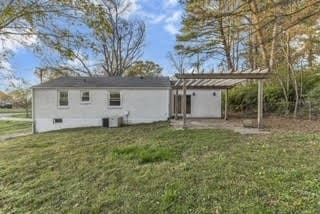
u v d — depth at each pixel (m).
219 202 5.00
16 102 42.84
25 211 5.66
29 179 7.32
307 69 18.09
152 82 20.08
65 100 19.02
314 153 7.27
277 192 5.05
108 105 19.11
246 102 21.62
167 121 18.34
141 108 19.20
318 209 4.38
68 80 20.31
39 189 6.58
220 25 16.66
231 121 17.12
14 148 11.62
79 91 19.00
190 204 5.07
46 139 13.70
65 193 6.22
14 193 6.51
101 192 6.05
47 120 18.94
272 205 4.65
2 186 7.03
